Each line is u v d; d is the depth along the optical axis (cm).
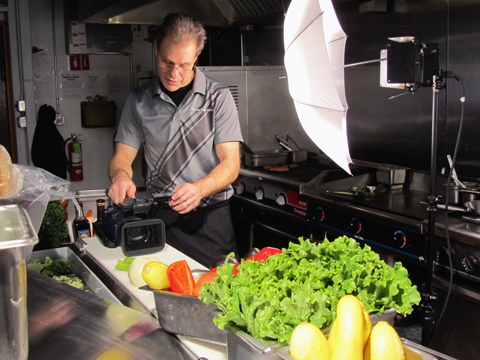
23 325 88
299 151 355
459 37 260
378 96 314
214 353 109
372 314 89
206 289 98
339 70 99
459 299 201
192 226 237
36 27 407
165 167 232
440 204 239
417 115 289
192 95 221
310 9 86
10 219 88
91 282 164
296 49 90
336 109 88
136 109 229
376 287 91
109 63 429
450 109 269
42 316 118
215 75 351
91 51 418
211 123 225
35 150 407
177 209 189
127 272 160
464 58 259
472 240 192
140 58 436
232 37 414
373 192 263
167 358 103
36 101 412
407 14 286
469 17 253
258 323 84
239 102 361
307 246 105
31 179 131
